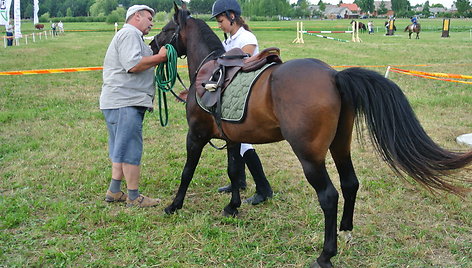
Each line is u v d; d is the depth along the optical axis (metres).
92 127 7.33
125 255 3.48
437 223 4.01
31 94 10.20
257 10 93.81
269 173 5.46
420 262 3.38
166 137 6.95
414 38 31.70
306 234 3.83
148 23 4.36
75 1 114.38
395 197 4.59
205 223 4.00
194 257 3.49
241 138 3.54
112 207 4.47
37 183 4.99
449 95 9.68
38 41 29.55
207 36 4.24
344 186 3.46
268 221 4.10
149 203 4.50
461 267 3.31
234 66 3.57
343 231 3.62
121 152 4.36
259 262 3.41
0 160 5.75
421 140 2.95
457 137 6.50
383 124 2.94
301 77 3.05
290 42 27.31
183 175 4.21
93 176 5.26
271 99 3.20
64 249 3.59
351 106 3.07
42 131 7.04
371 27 42.06
